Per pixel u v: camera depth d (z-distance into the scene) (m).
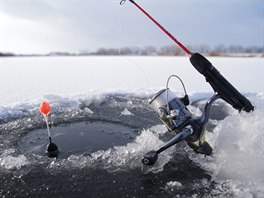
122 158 3.32
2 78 10.49
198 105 5.74
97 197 2.63
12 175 2.98
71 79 10.34
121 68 14.77
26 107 5.28
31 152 3.52
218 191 2.70
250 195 2.61
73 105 5.50
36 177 2.95
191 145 3.24
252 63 16.67
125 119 4.79
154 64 16.94
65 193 2.69
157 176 2.97
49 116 4.85
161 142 3.67
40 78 10.56
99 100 5.88
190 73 11.91
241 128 3.38
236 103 3.40
